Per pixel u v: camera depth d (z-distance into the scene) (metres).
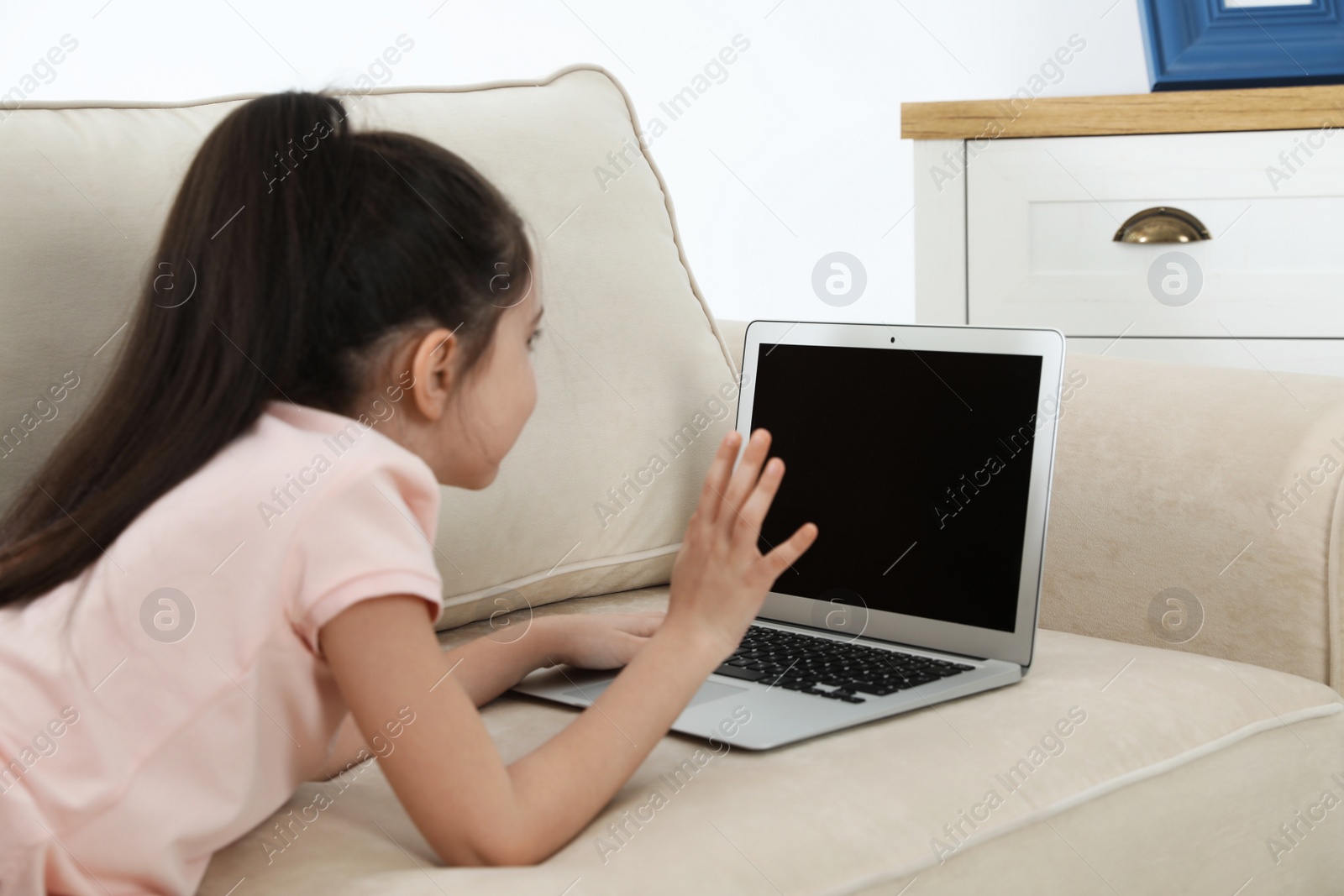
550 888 0.57
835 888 0.61
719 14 2.13
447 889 0.56
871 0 2.09
